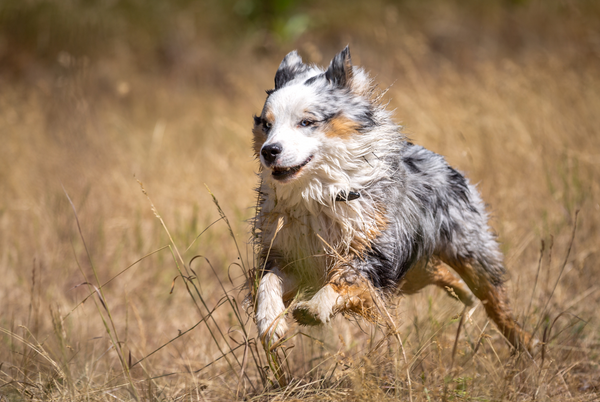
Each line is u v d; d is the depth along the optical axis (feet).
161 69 79.77
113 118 60.03
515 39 78.95
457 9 86.58
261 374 22.07
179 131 58.23
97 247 38.81
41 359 25.17
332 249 21.71
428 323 25.20
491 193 36.65
